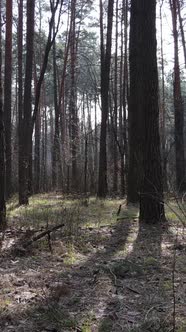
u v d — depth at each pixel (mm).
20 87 22172
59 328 4258
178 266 6270
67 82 37562
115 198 17812
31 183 19234
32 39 15977
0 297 5043
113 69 30922
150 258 6684
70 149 25578
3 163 9227
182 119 21156
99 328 4227
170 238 8258
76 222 9828
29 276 5906
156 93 9797
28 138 15773
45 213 11148
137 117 14078
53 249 7410
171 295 5047
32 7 15883
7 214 11805
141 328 4184
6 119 19016
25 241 7648
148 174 9727
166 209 11367
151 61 9852
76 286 5512
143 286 5426
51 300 4945
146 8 9820
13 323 4391
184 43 23234
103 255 7145
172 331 4086
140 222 9914
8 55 19359
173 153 25812
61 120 33656
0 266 6402
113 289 5324
